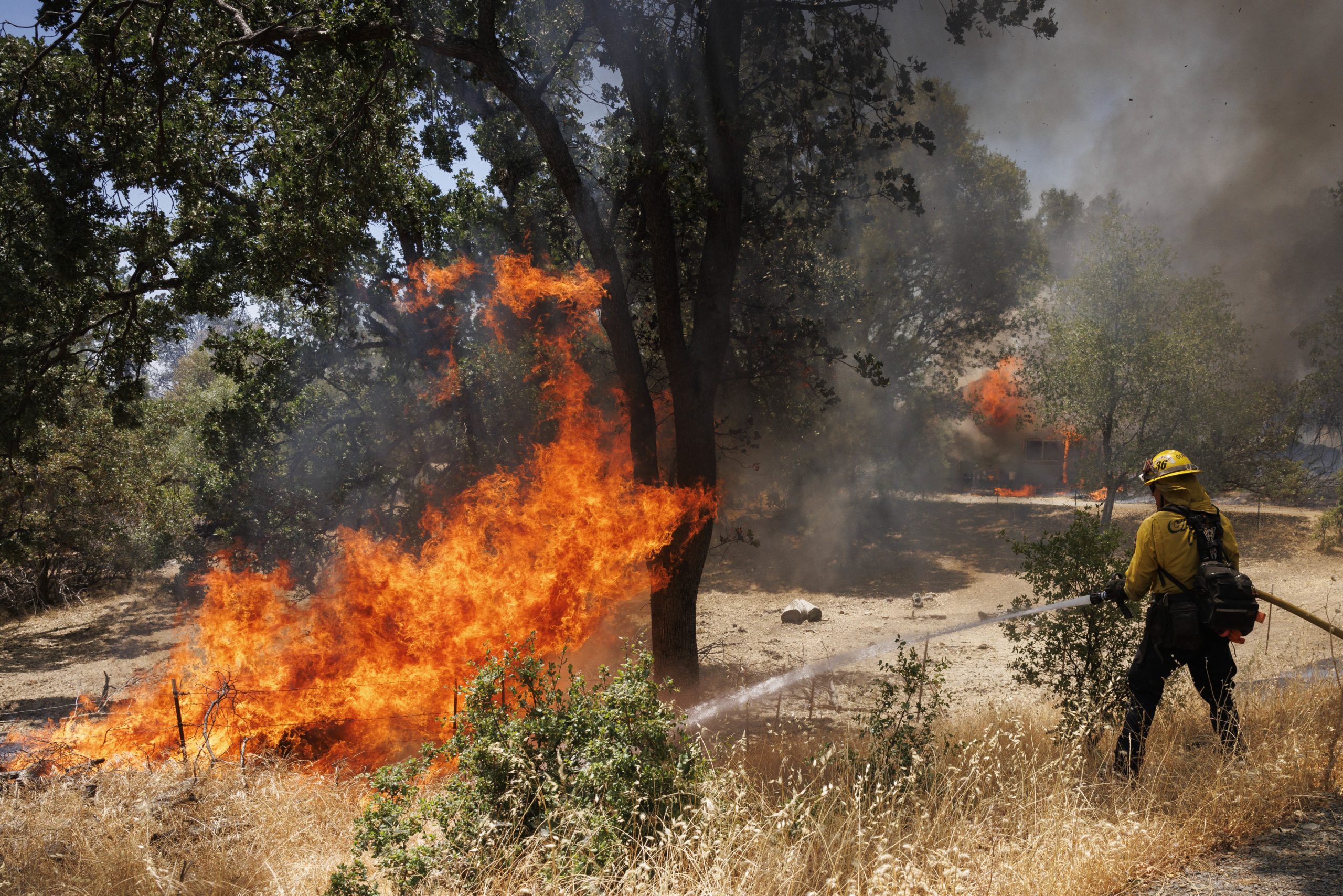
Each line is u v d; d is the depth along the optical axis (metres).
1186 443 22.02
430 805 3.51
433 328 14.57
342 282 13.56
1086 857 2.71
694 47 10.71
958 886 2.56
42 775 5.75
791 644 15.31
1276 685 4.80
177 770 5.62
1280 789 3.20
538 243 13.89
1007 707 5.31
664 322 11.09
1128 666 4.69
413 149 12.91
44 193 10.72
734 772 3.63
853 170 11.79
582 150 13.37
